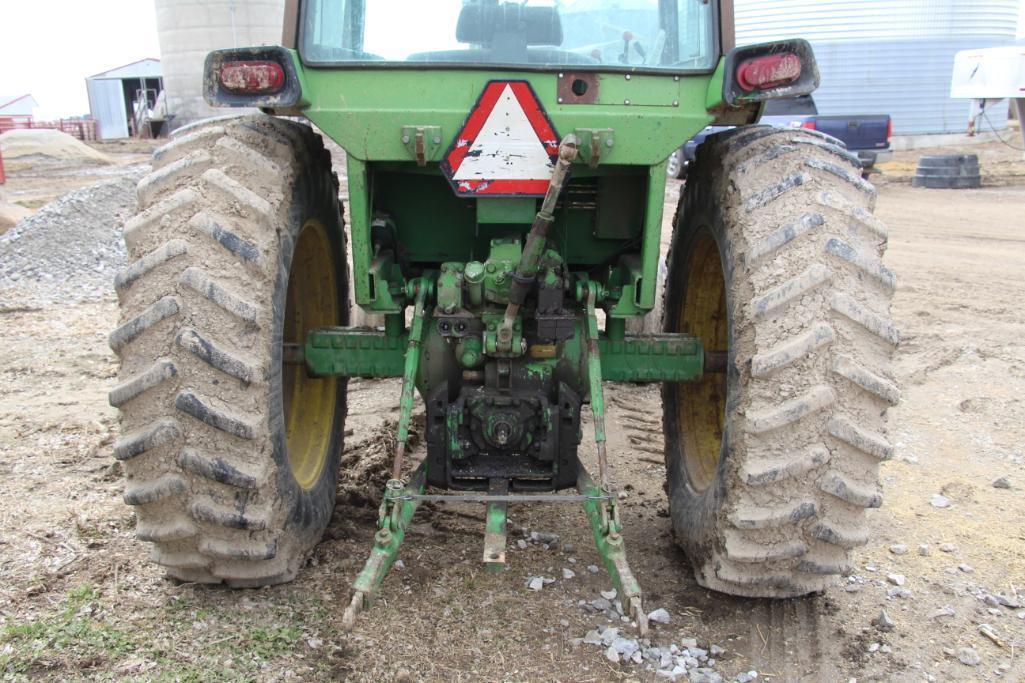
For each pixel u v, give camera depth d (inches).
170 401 115.1
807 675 120.0
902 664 122.9
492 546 124.2
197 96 1195.9
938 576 147.0
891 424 219.1
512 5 134.0
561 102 128.2
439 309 137.9
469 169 128.0
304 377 163.8
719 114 130.8
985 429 215.6
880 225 121.0
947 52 959.6
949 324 311.7
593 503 128.1
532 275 127.4
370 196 135.0
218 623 125.3
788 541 119.9
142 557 143.4
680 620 131.3
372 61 129.0
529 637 125.5
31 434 201.3
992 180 777.6
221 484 117.3
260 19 1157.7
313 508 141.8
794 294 115.5
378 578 117.1
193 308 114.6
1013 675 121.0
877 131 729.0
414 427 211.6
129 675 114.0
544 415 136.1
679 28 134.5
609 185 152.1
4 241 390.0
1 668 114.7
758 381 117.3
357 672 116.2
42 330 298.4
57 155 997.8
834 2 960.3
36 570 139.3
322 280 165.0
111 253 403.2
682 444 161.2
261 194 123.6
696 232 155.6
